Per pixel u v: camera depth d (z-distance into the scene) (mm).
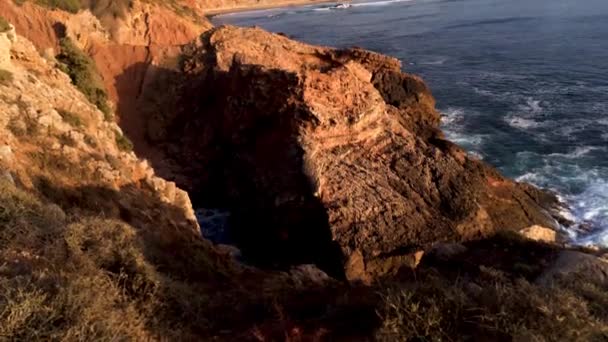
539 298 5746
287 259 25562
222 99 34312
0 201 8539
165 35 51062
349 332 6711
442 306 6020
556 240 25078
